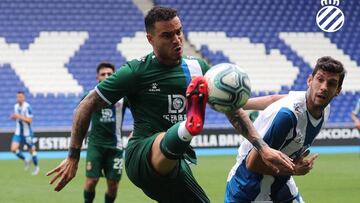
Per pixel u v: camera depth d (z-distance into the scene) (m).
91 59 72.38
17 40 71.62
